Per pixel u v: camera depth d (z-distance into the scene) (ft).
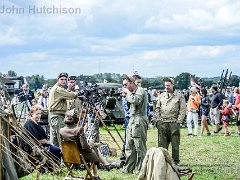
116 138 65.46
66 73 41.24
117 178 35.81
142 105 37.42
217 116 73.77
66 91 40.37
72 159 31.76
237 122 70.79
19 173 31.73
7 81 78.64
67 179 32.76
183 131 77.92
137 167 37.45
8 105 31.37
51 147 36.01
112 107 60.49
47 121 52.65
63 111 40.93
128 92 37.29
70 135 31.81
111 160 41.88
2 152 29.07
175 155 41.27
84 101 39.52
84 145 31.68
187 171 29.86
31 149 33.09
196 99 69.05
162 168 25.71
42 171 36.37
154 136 69.00
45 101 69.41
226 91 97.66
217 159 47.06
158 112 41.88
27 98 64.39
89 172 31.73
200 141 62.54
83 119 38.70
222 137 67.77
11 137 31.99
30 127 35.53
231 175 38.42
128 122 41.34
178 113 41.29
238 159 47.16
